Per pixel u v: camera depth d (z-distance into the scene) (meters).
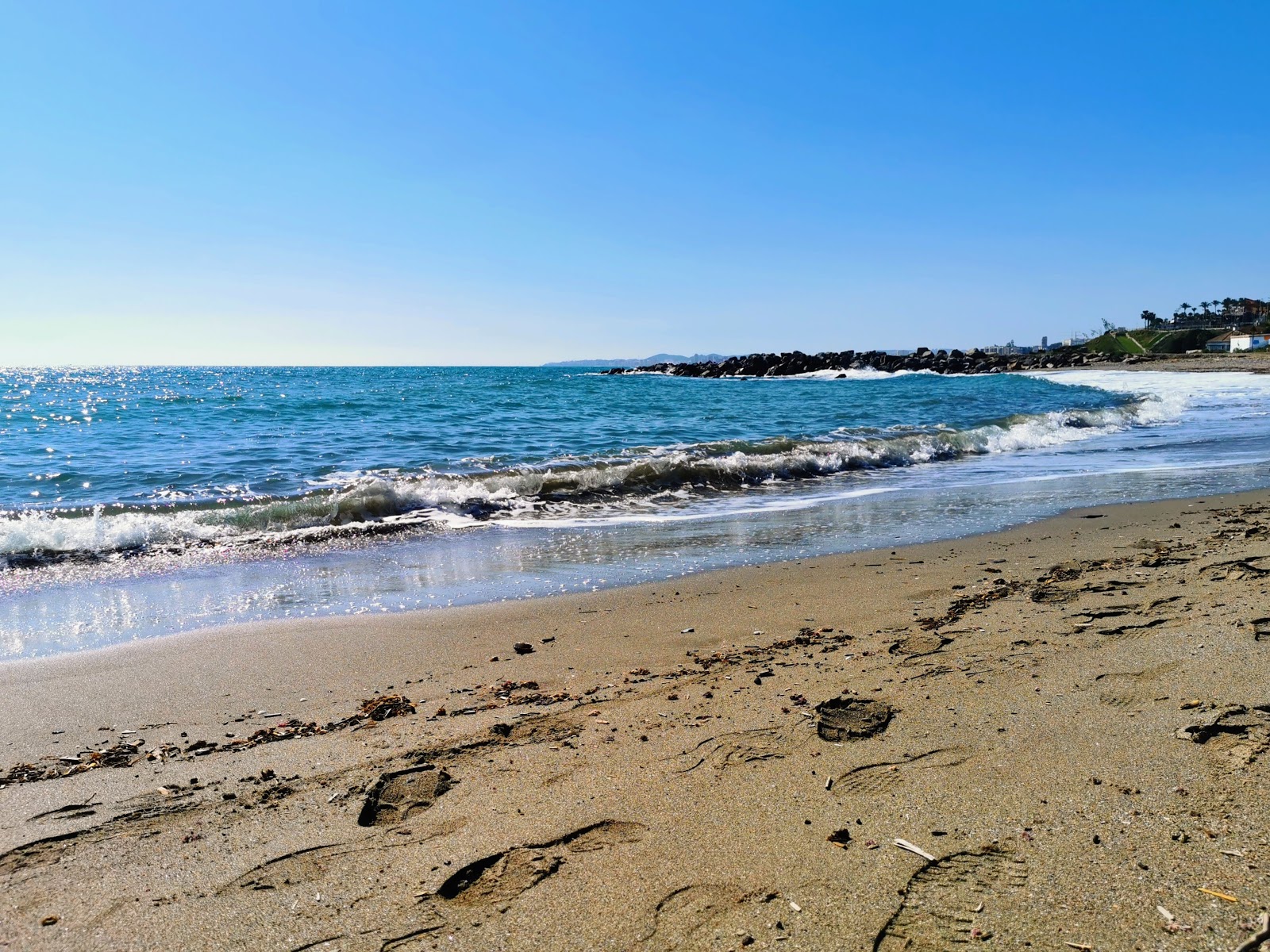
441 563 6.98
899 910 2.06
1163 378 37.69
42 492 10.62
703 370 86.06
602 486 10.81
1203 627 4.12
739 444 13.98
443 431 20.14
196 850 2.50
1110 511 8.51
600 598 5.72
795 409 26.97
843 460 13.05
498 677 4.14
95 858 2.46
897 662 4.02
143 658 4.52
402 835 2.56
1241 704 3.12
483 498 9.91
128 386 57.97
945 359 78.06
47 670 4.33
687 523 8.75
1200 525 7.39
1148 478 10.93
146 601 5.81
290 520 8.64
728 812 2.62
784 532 8.02
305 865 2.41
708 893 2.19
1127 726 3.05
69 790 2.94
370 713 3.65
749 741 3.17
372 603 5.70
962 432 15.63
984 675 3.73
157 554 7.38
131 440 17.73
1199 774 2.63
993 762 2.84
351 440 17.72
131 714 3.73
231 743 3.37
